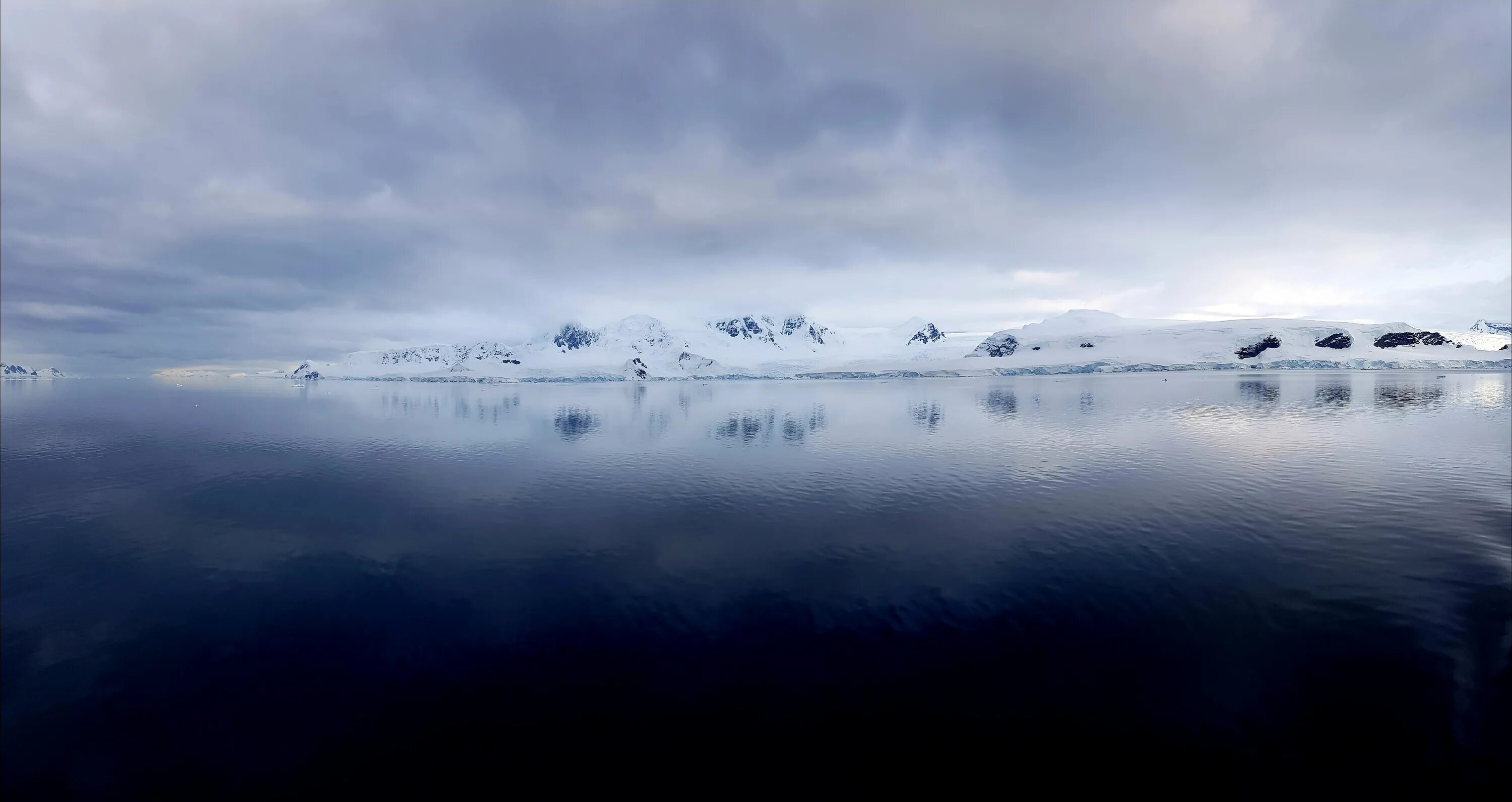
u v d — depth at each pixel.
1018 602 21.97
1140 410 85.00
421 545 30.31
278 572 27.14
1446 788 13.67
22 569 27.83
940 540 28.77
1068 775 14.20
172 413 109.44
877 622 20.86
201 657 20.19
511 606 23.14
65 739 16.56
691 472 46.84
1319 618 20.38
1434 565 24.36
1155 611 21.06
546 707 17.00
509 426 82.81
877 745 15.18
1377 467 42.62
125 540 31.86
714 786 14.12
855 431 70.00
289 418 98.56
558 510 36.09
